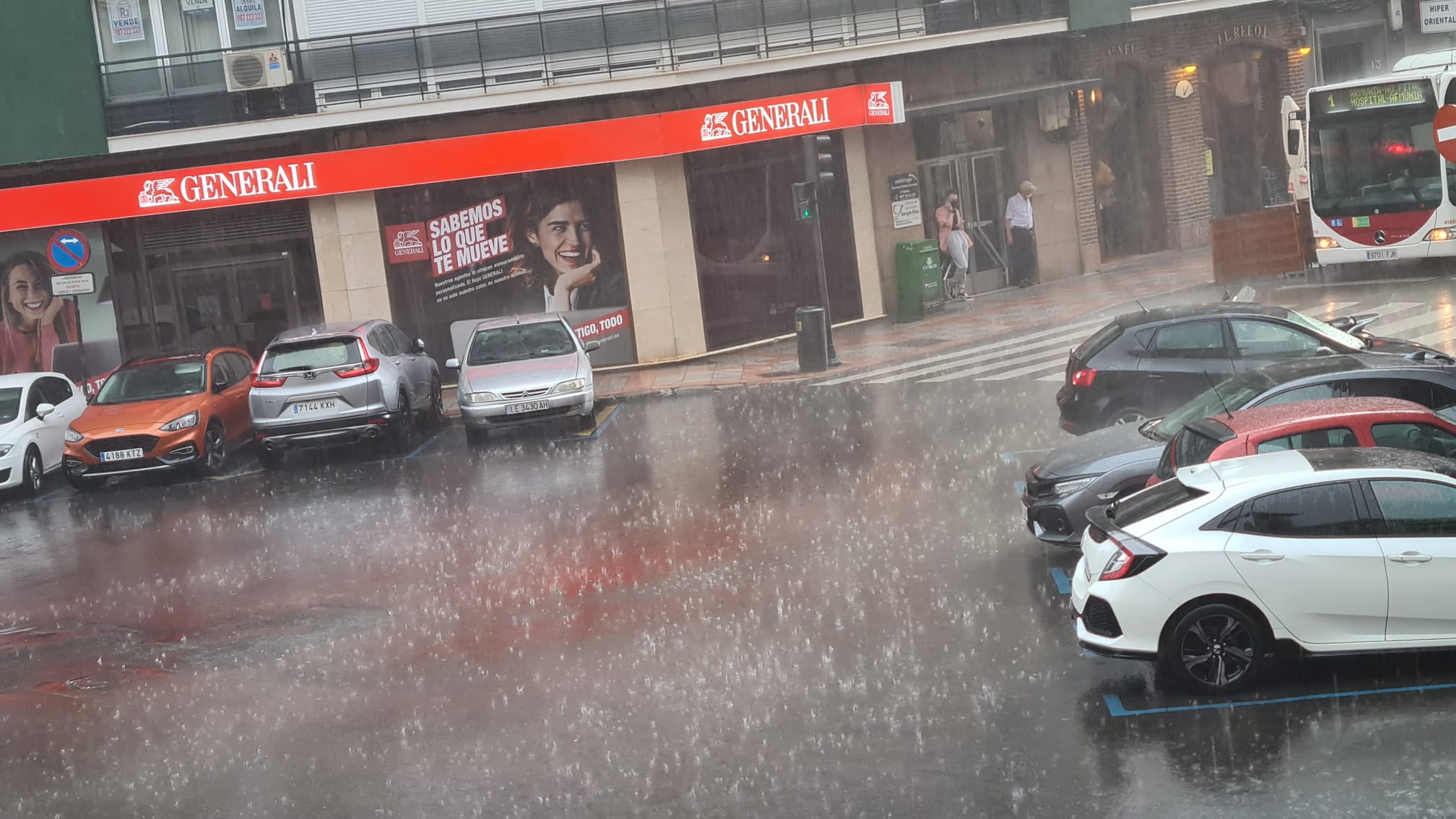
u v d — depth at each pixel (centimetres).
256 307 2536
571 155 2509
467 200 2550
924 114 2755
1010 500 1396
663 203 2589
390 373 2027
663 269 2594
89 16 2402
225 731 962
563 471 1772
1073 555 1195
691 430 1972
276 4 2470
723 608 1136
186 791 860
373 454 2064
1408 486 864
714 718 902
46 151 2403
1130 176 3244
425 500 1680
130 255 2489
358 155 2455
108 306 2488
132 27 2434
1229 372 1407
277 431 1978
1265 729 809
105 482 2050
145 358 2112
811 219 2380
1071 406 1455
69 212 2416
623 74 2517
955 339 2495
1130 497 953
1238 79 3347
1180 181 3195
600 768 839
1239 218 2581
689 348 2631
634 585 1228
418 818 792
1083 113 3055
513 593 1239
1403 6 3528
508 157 2489
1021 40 2953
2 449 1958
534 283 2586
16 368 2478
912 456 1642
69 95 2398
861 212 2795
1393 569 849
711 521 1431
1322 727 805
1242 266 2595
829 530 1349
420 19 2520
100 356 2497
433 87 2523
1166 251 3250
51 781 896
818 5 2705
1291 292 2416
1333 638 858
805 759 827
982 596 1107
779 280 2733
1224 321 1425
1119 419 1434
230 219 2500
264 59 2400
